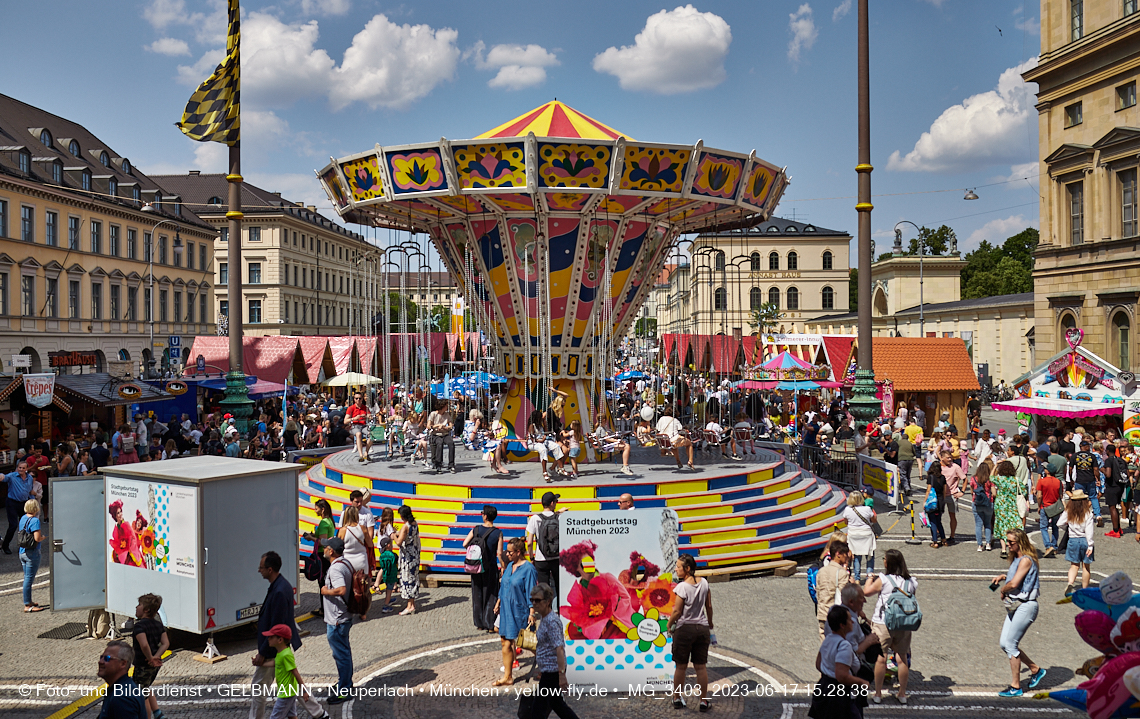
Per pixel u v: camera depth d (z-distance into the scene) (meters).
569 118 17.03
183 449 22.55
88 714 8.02
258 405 31.11
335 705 8.03
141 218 56.72
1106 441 17.75
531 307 17.06
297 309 80.19
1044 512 14.57
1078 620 5.79
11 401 21.97
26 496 15.28
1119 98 32.34
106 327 52.62
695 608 7.79
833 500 16.38
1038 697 8.05
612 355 18.20
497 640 9.98
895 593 7.92
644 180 14.14
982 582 12.46
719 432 18.16
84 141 56.97
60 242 48.22
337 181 15.98
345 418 24.45
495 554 10.38
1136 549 14.69
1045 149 36.22
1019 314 47.59
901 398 33.12
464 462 17.31
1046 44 35.72
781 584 12.52
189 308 64.12
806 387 30.86
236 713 7.96
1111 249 32.44
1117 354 32.59
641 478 14.63
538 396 17.34
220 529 9.45
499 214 16.47
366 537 11.10
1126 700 4.88
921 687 8.44
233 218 20.50
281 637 6.90
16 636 10.48
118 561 10.05
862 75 20.42
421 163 14.35
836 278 77.00
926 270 64.50
